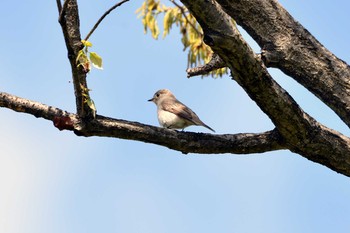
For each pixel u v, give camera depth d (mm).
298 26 12258
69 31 9734
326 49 12336
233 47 9805
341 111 12203
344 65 12250
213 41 9727
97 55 9875
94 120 10742
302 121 10945
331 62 12188
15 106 10664
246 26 12195
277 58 12102
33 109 10688
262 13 12070
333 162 11578
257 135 11516
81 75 10094
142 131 11062
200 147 11359
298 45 12125
